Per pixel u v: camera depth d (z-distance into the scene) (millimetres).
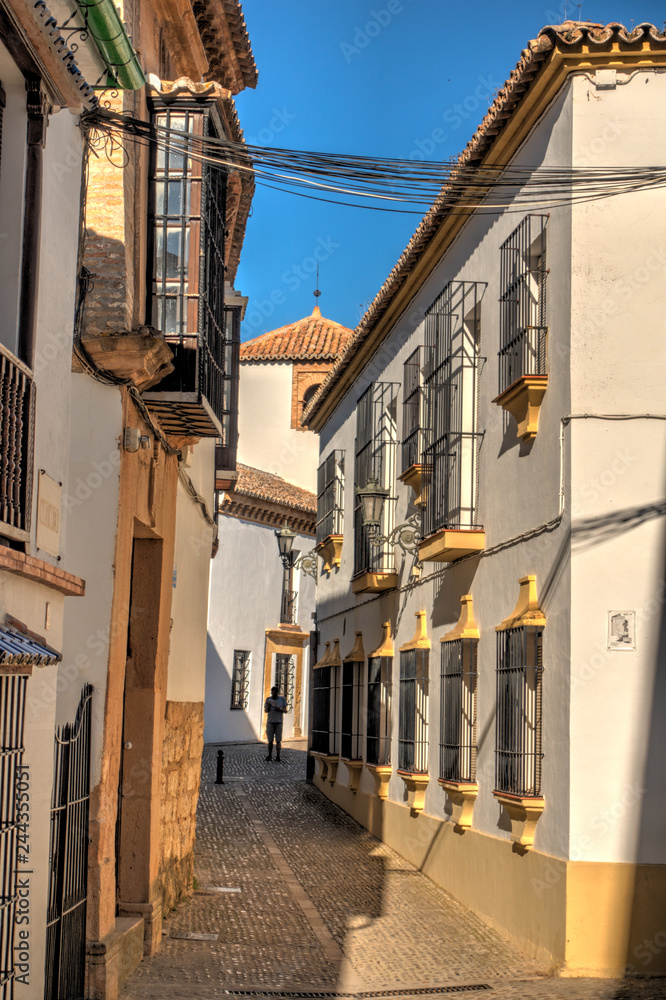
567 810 8195
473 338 11531
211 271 9367
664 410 8562
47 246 5734
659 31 8578
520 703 9188
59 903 6281
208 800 19062
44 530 5711
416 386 13578
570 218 8766
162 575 9562
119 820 8977
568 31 8594
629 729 8250
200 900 10945
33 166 5543
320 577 22484
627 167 8648
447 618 12102
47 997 6070
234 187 12406
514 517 9867
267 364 35125
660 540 8445
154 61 9531
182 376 8711
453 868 11352
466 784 10727
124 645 8086
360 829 16406
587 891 8039
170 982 7836
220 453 14617
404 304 14852
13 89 5551
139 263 8562
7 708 4902
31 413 5340
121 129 7785
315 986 7953
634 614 8367
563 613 8516
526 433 9359
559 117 9016
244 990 7738
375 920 10242
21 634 4930
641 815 8156
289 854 14062
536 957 8578
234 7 10703
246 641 31609
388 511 15625
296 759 27547
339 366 18688
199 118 8945
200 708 12867
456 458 11367
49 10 5578
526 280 9469
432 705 12680
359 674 17531
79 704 7199
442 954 8961
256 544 32250
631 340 8625
